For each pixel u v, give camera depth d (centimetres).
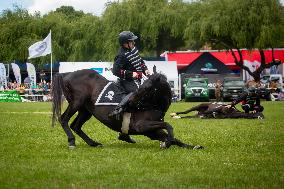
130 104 1121
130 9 6375
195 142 1282
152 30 6400
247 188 726
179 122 1986
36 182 767
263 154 1062
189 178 795
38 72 6675
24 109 3266
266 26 5675
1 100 5194
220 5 5888
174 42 7012
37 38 6969
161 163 940
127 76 1151
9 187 732
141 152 1091
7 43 6925
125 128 1144
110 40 6359
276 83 5494
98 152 1102
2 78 5419
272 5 5759
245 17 5775
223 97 5338
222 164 929
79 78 1188
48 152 1104
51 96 1181
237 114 2203
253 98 2228
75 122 1233
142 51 6919
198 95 5253
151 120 1131
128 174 834
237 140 1337
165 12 6394
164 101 1135
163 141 1138
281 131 1608
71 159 999
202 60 6159
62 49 6906
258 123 1955
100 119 1169
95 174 830
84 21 6925
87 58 6925
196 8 6288
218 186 739
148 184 752
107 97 1158
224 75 5950
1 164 932
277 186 739
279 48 6750
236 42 5975
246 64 6412
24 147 1196
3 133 1554
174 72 5347
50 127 1780
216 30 5728
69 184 752
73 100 1183
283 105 3841
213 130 1639
